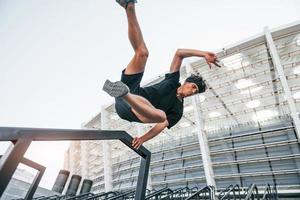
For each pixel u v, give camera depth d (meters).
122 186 21.81
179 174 18.20
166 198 7.80
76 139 1.25
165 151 20.23
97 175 28.75
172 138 20.80
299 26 15.12
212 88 18.64
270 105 16.89
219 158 16.77
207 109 19.12
